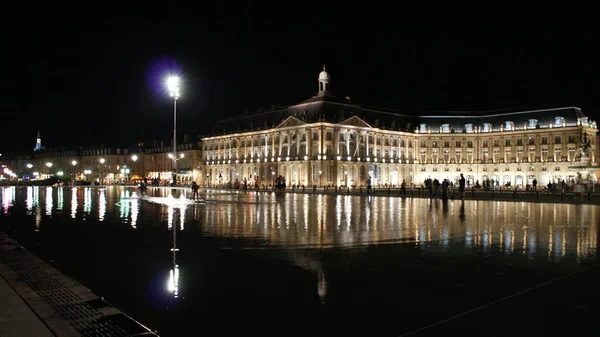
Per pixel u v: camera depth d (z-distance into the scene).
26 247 15.52
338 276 11.27
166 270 11.91
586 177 77.19
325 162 113.94
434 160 134.12
